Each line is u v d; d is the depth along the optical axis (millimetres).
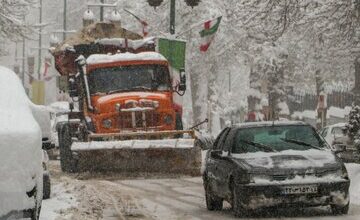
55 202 25719
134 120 39781
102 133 39281
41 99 118312
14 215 14383
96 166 38438
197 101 111812
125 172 38500
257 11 48438
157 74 41031
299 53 87688
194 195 29906
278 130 24422
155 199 28406
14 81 17547
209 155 26438
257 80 89812
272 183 21750
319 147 23906
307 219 21469
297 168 22000
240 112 116312
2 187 14289
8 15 61500
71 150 37531
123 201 27562
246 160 22750
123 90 40531
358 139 37000
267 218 22047
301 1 48062
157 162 38438
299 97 105875
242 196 22031
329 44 58438
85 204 25609
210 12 102812
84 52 47062
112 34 49062
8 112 15695
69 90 41969
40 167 15250
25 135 14734
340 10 49469
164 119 40094
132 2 109875
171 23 53750
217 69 109562
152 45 47281
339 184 22000
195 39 103938
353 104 38938
